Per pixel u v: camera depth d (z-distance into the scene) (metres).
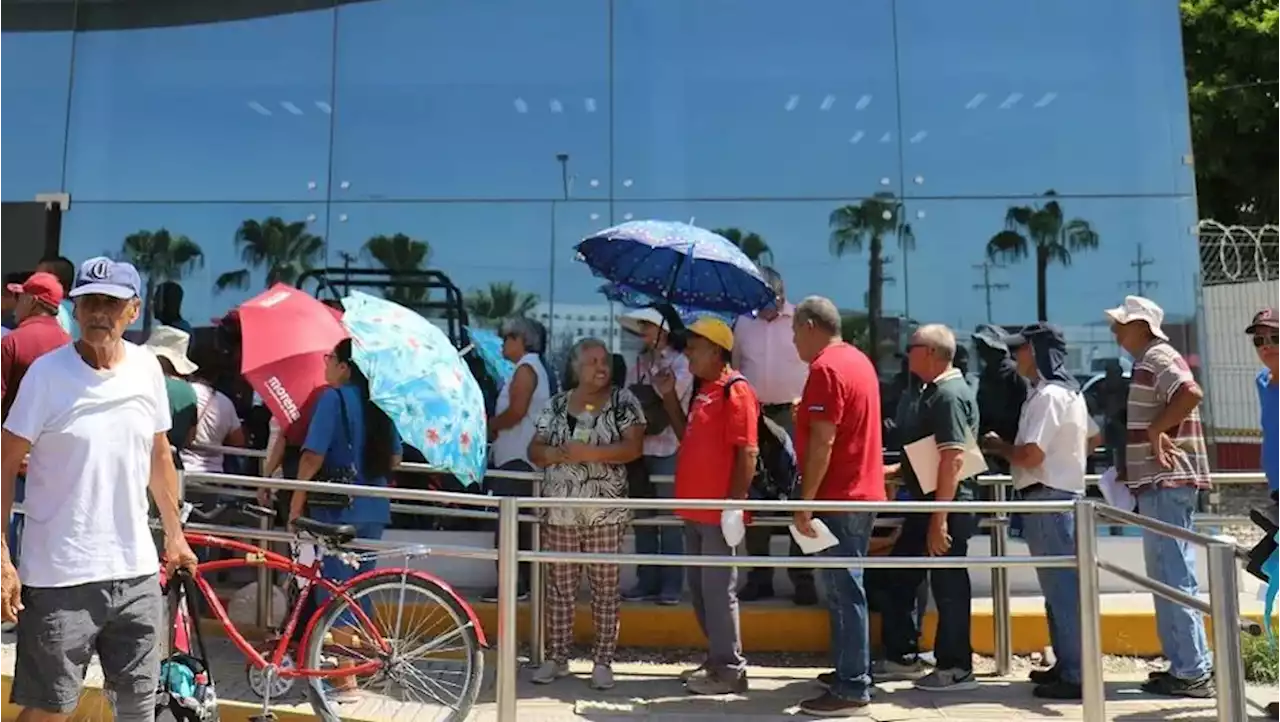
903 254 6.32
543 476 4.77
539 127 6.66
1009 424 5.07
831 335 4.28
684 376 5.58
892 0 6.45
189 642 3.52
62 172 6.92
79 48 7.00
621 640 5.25
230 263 6.78
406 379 4.15
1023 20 6.34
